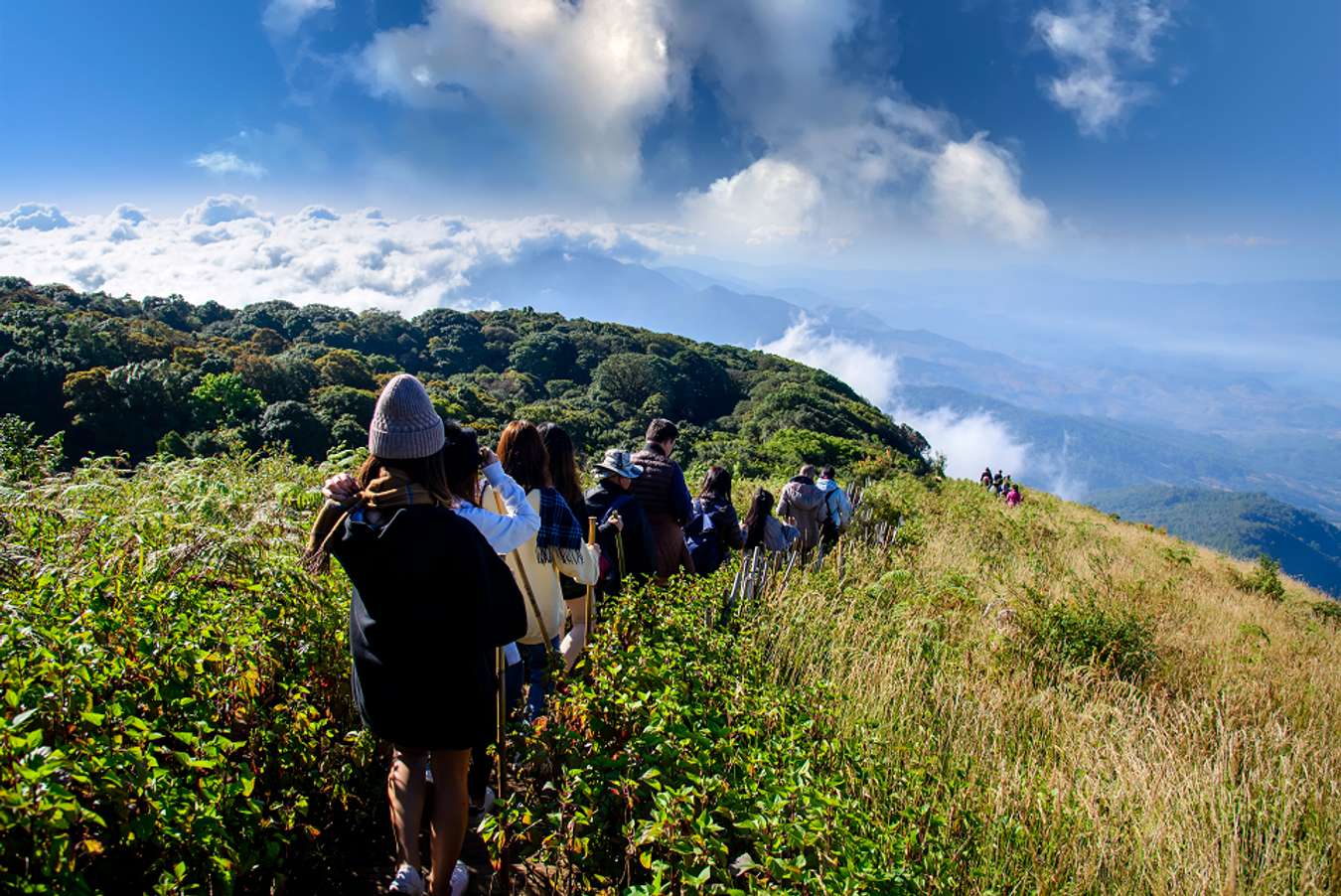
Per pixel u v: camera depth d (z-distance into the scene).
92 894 1.71
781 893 2.28
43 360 46.72
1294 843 4.20
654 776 2.71
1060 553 14.70
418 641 2.40
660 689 3.28
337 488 2.48
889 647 6.16
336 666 3.12
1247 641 9.48
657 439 5.50
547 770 3.29
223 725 2.57
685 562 5.59
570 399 103.00
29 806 1.60
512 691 3.42
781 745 3.16
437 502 2.47
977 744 4.75
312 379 64.44
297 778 2.67
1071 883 3.41
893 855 2.88
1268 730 5.72
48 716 1.98
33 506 3.84
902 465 27.86
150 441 45.53
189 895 2.00
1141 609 9.29
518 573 3.42
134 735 2.02
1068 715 5.48
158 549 3.17
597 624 4.18
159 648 2.37
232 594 3.06
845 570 8.45
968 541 13.18
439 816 2.58
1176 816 4.23
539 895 2.86
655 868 2.27
